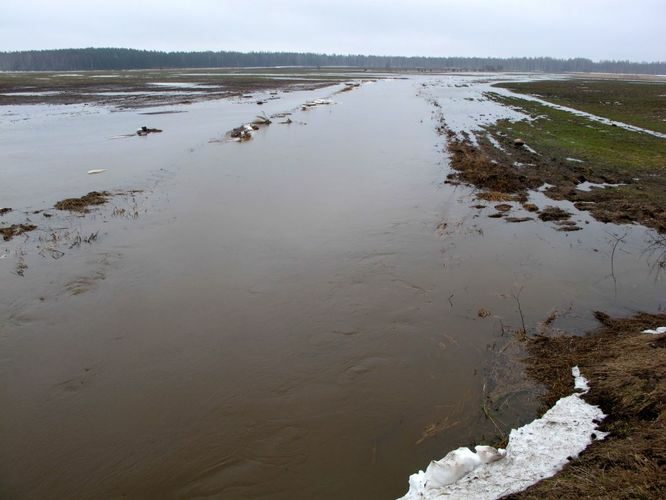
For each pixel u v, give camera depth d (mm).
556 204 14375
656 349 6656
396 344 7711
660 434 4902
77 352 7609
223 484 5250
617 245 11539
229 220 13133
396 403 6391
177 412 6320
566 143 22641
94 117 34188
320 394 6602
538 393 6301
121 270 10281
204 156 20641
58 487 5281
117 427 6090
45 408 6434
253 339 7887
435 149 22000
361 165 19109
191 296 9227
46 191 15828
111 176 17578
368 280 9852
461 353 7422
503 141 23297
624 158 19484
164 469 5461
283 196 15164
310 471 5387
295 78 91562
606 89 61344
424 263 10625
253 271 10227
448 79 94688
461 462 4926
